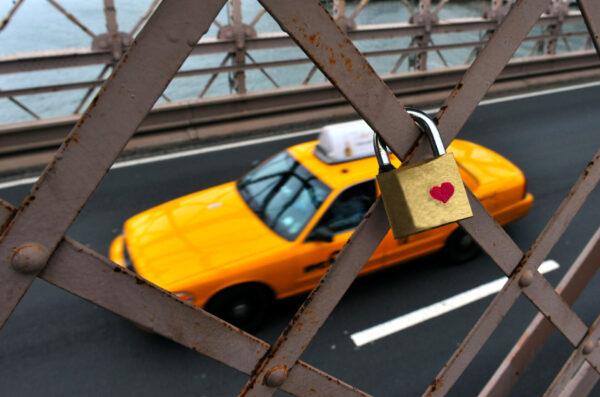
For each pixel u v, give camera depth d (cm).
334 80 78
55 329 444
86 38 1864
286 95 905
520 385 393
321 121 948
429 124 88
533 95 1140
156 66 67
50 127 739
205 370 407
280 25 71
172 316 84
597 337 160
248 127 893
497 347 427
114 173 754
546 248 124
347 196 439
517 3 87
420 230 91
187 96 1401
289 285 425
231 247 415
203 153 826
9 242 65
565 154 825
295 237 421
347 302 476
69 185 66
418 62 1018
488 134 916
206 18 67
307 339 102
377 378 401
